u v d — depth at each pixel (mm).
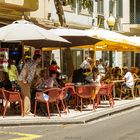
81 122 14977
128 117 16859
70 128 14109
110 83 20203
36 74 17078
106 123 15203
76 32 18828
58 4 22078
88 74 19641
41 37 15711
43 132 13336
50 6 28141
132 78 23109
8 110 17609
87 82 19375
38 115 16234
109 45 23828
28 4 23359
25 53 25250
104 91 18438
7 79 16969
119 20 39312
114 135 12656
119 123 15180
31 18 24672
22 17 23281
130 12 41969
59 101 17406
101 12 35812
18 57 24641
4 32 15898
